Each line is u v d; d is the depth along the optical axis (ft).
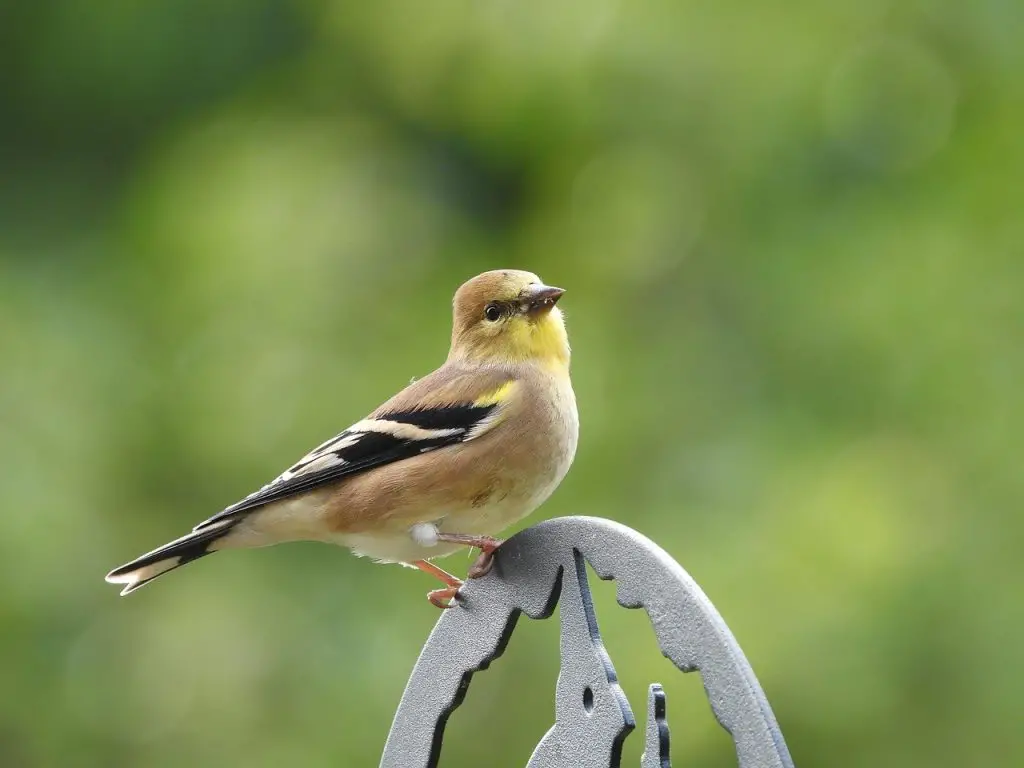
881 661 37.35
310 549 43.75
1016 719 37.65
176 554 26.68
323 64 51.88
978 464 40.68
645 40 44.55
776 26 45.06
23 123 54.34
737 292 45.39
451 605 21.45
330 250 46.44
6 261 51.67
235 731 41.63
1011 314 42.22
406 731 21.72
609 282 46.52
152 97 54.13
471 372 26.84
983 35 45.55
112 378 46.34
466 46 46.03
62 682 42.32
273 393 44.09
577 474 41.60
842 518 39.14
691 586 17.43
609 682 18.58
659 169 46.44
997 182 44.32
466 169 50.90
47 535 42.63
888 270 43.45
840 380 43.16
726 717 16.79
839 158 45.96
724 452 42.78
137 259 48.60
